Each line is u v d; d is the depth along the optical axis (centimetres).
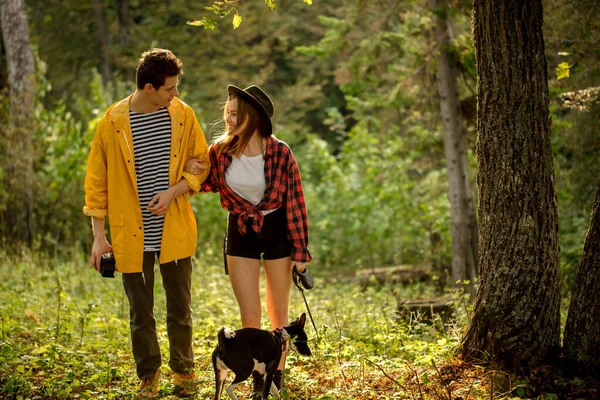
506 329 497
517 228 493
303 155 2312
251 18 2395
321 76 2678
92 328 704
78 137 1411
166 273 481
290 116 2514
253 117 468
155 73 453
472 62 1039
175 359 493
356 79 1170
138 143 470
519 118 489
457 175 1095
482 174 506
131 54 2348
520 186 491
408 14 1103
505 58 488
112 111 470
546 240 494
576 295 492
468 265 1097
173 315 488
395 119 1367
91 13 2391
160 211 465
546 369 487
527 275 494
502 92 491
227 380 519
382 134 1578
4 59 1370
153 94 460
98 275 1017
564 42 878
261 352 435
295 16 2595
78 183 1363
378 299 999
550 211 496
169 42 2364
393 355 597
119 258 471
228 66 2592
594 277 484
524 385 454
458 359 518
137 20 2534
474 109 1118
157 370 484
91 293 903
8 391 479
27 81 1293
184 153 476
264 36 2698
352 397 475
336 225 1593
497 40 489
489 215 504
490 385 469
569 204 1108
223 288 985
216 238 1489
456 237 1103
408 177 1588
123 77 2459
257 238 473
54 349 547
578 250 1014
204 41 2389
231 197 475
